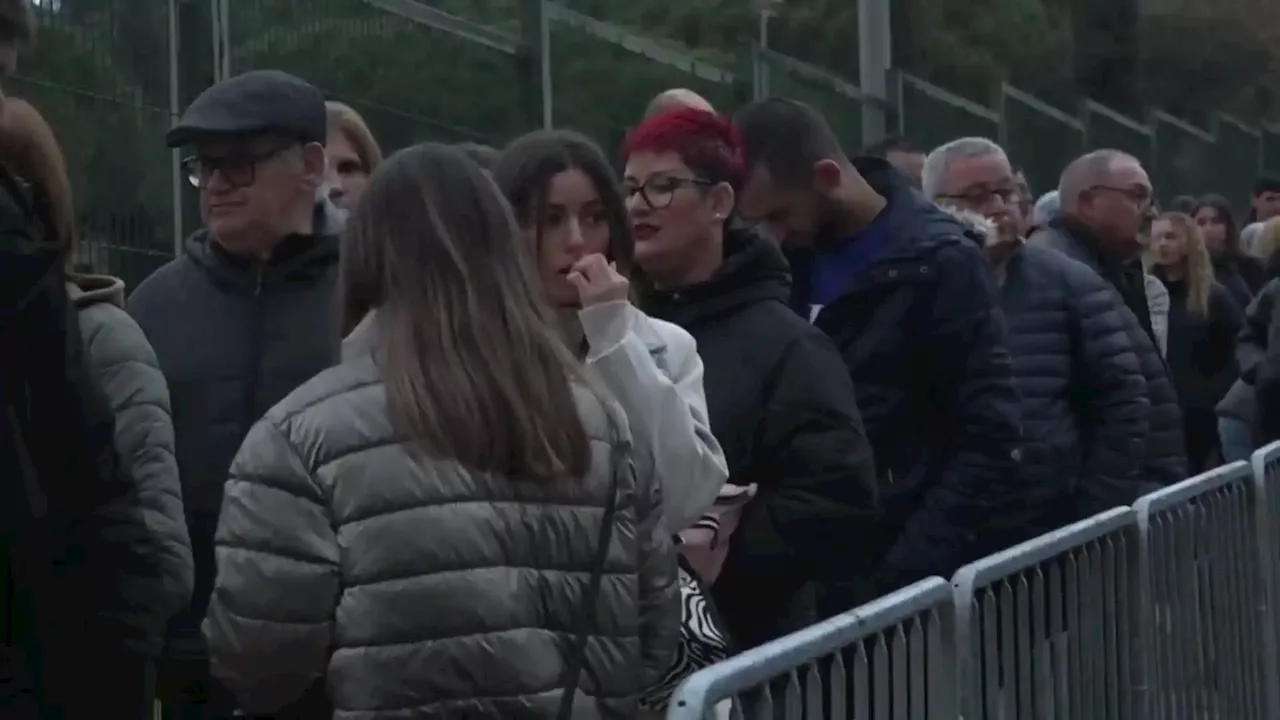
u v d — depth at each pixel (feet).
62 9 50.52
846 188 46.98
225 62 56.70
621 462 29.68
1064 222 69.77
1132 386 59.26
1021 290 59.00
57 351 30.30
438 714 27.55
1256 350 84.43
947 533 46.21
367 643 27.58
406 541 27.58
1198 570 53.52
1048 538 41.09
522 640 27.91
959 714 35.83
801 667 28.63
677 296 40.93
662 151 40.34
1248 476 60.18
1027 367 58.44
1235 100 320.29
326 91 62.03
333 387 28.53
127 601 31.86
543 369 28.84
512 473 28.32
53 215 30.86
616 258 36.55
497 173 36.01
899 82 113.91
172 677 39.96
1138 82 284.82
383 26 65.05
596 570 28.91
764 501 39.73
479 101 70.49
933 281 46.34
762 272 41.11
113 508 31.58
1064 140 156.76
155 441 36.09
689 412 34.22
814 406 39.83
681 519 34.24
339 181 48.98
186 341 41.06
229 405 40.50
